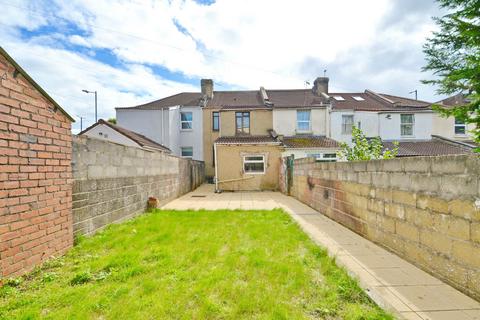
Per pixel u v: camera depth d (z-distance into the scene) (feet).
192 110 63.05
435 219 8.98
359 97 64.75
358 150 22.35
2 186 8.56
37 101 10.25
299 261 10.44
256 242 13.09
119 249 12.07
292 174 34.22
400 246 11.09
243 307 7.05
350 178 16.14
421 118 53.62
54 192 11.21
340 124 53.78
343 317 6.74
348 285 8.33
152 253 11.33
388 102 58.59
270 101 58.70
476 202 7.34
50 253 10.80
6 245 8.63
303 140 48.70
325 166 20.83
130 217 19.75
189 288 8.16
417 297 7.54
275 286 8.32
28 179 9.70
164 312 6.84
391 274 9.23
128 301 7.36
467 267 7.66
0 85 8.54
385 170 12.25
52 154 11.10
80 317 6.61
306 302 7.47
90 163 14.37
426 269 9.44
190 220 18.54
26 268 9.46
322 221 18.62
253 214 20.97
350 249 12.18
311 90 67.56
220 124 53.83
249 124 53.72
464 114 19.85
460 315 6.62
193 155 62.95
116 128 43.98
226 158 43.27
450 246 8.31
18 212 9.18
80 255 11.50
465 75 19.47
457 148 46.83
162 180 27.55
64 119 11.99
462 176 7.82
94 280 8.82
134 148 20.54
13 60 8.93
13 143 9.04
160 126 58.75
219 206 26.27
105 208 16.07
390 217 11.83
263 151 43.32
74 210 12.84
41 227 10.33
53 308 7.16
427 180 9.41
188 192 40.98
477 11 19.24
